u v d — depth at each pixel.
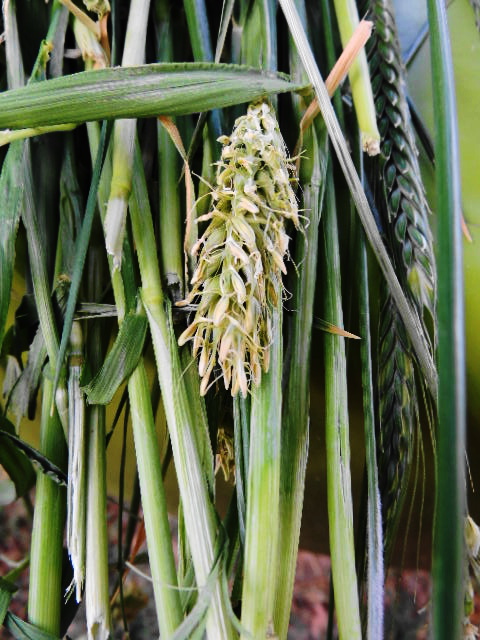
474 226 0.17
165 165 0.14
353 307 0.17
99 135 0.15
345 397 0.13
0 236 0.13
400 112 0.16
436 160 0.10
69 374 0.14
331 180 0.15
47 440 0.14
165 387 0.12
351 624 0.12
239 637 0.11
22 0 0.17
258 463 0.11
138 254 0.13
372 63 0.16
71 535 0.12
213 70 0.12
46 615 0.13
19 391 0.15
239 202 0.11
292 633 0.29
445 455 0.09
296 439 0.13
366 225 0.13
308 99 0.14
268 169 0.11
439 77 0.11
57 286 0.15
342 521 0.13
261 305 0.11
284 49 0.16
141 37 0.13
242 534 0.12
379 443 0.15
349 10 0.15
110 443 0.21
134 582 0.30
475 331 0.17
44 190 0.16
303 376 0.13
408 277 0.15
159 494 0.12
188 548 0.13
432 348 0.15
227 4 0.14
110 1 0.16
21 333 0.17
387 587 0.23
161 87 0.11
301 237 0.14
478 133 0.17
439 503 0.09
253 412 0.12
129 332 0.13
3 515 0.32
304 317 0.13
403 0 0.19
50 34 0.15
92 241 0.16
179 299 0.13
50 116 0.11
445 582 0.09
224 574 0.11
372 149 0.14
